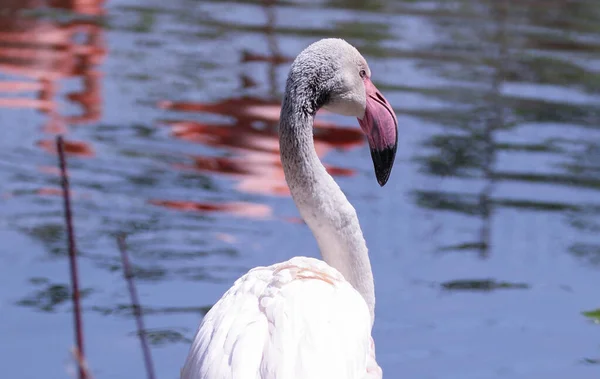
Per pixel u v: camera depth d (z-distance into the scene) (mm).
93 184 11352
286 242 9977
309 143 5793
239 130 13406
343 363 4656
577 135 13562
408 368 7512
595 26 20250
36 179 11422
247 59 16812
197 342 4883
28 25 18344
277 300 4781
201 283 8859
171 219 10430
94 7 20344
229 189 11414
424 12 21172
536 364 7680
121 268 9141
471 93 15258
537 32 19500
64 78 15273
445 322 8375
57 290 8664
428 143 13039
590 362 7730
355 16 20438
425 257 9703
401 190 11492
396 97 14820
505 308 8672
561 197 11391
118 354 7520
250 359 4445
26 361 7359
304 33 18719
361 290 5934
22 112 13594
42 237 9828
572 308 8734
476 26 19906
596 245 10062
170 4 21312
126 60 16469
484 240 10117
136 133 13086
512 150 12875
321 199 5801
